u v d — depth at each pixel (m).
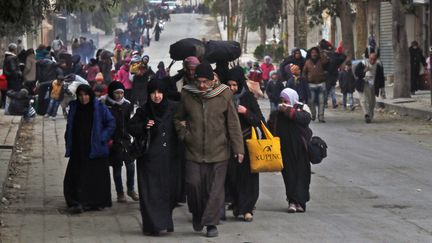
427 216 20.95
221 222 20.11
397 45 54.12
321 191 24.83
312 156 21.34
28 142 36.69
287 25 95.44
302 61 47.09
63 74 48.00
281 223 19.95
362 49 72.12
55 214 21.44
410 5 55.28
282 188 25.41
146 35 138.75
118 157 22.98
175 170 19.02
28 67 48.06
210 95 18.58
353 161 31.00
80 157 21.78
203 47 21.66
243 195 20.17
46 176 27.69
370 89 45.53
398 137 38.72
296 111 21.06
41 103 46.91
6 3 21.23
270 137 20.12
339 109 53.06
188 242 17.98
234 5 127.25
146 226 18.62
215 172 18.50
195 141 18.50
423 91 61.09
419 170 28.88
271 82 43.03
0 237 18.25
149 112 18.81
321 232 18.91
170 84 21.12
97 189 21.95
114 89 22.81
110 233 18.98
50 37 113.69
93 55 94.25
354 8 82.25
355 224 19.86
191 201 18.67
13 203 22.92
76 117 21.86
